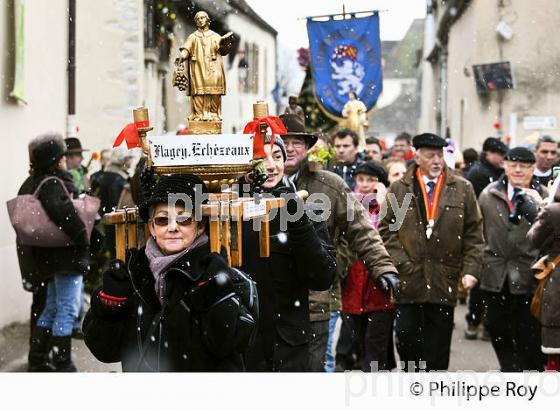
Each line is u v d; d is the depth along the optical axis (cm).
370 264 637
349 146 940
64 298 796
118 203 1084
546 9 2666
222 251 382
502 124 2708
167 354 369
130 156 1134
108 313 375
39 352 803
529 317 803
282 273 475
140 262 374
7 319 1040
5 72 1039
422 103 5234
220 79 403
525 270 820
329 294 610
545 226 656
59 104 1327
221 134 393
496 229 830
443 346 748
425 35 4669
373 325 761
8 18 1038
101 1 1748
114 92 1744
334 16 1534
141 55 1795
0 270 1012
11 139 1074
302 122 640
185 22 2620
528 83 2694
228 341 363
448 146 812
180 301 366
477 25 2778
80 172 1160
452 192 750
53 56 1288
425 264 743
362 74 1534
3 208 1034
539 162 1011
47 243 789
